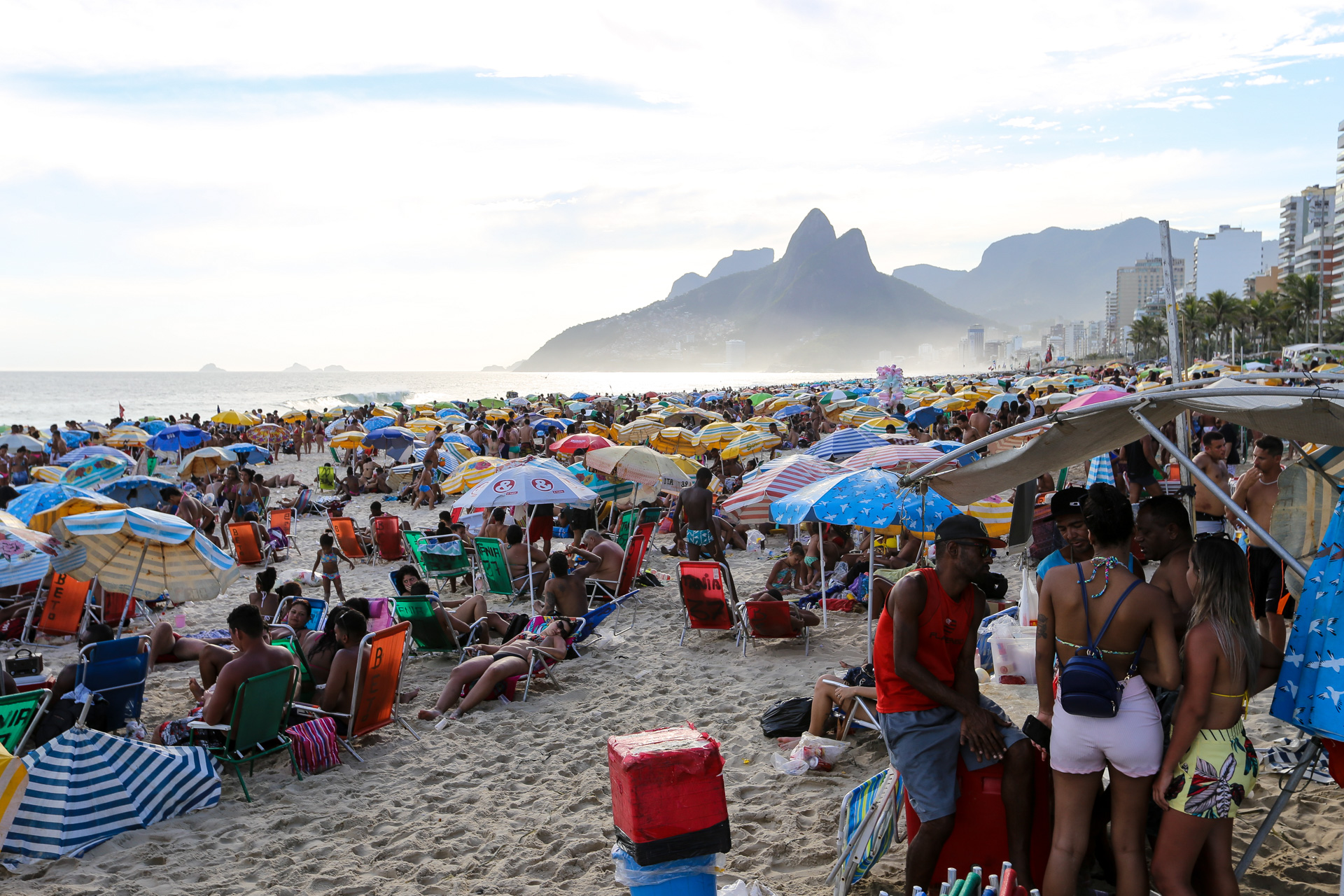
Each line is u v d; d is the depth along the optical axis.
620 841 2.99
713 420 28.03
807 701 5.74
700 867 2.91
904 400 30.73
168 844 4.55
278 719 5.52
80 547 7.41
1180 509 3.46
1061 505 3.41
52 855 4.39
